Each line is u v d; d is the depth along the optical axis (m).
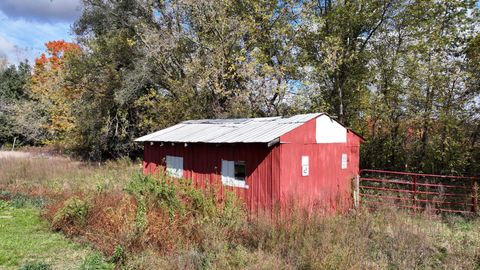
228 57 18.45
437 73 15.36
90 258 7.21
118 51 23.06
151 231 7.42
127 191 9.32
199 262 6.50
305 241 6.63
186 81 18.80
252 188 10.09
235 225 8.11
